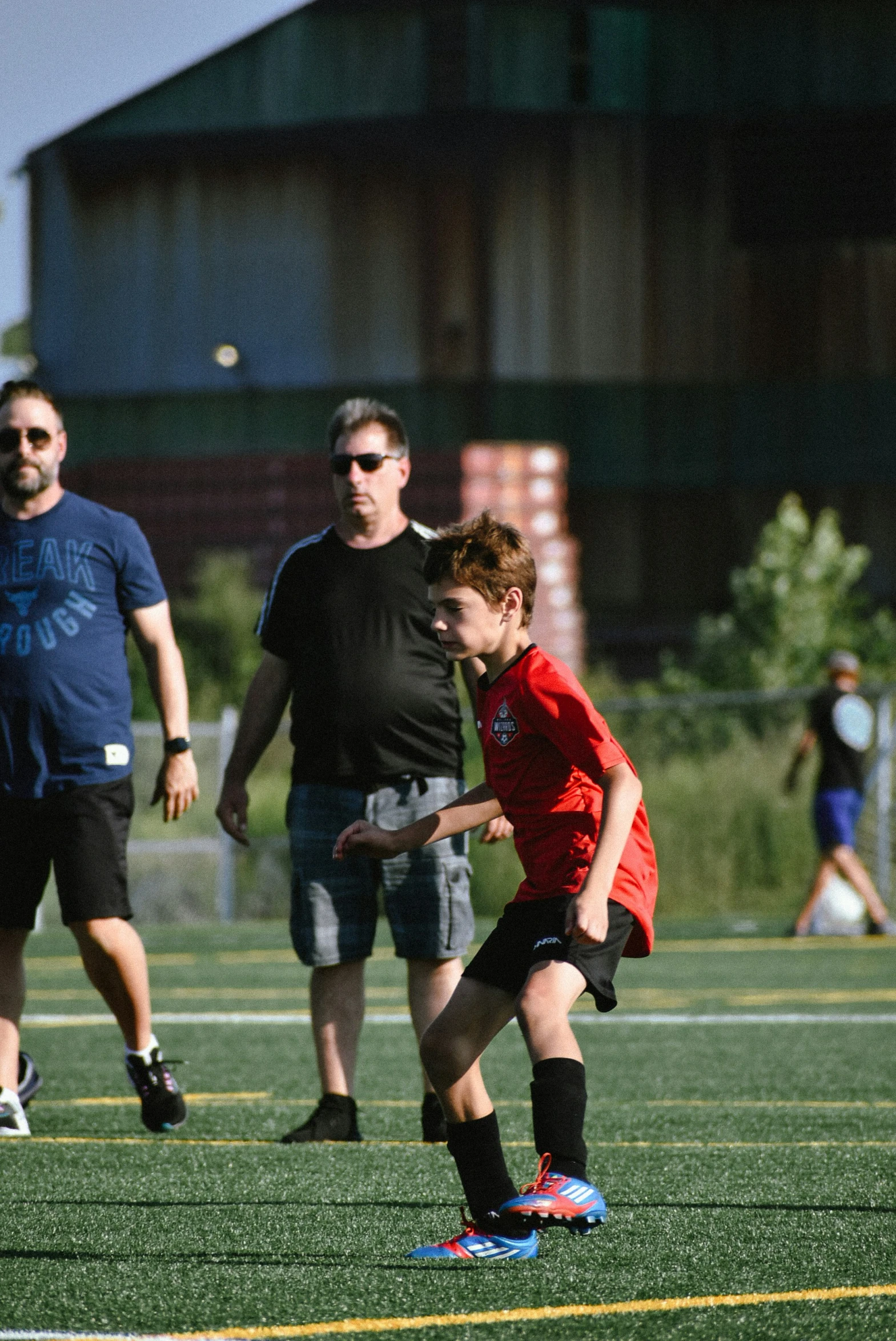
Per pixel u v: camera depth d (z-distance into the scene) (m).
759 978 43.06
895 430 119.69
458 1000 13.83
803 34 118.62
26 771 19.91
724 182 119.81
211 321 120.38
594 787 14.13
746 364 120.38
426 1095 20.34
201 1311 11.95
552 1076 13.04
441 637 14.26
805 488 120.31
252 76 119.06
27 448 19.89
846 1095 24.48
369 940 20.61
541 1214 12.62
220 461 112.38
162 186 120.75
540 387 118.69
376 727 20.27
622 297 119.12
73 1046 30.62
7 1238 14.52
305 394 119.38
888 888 64.69
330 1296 12.38
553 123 117.69
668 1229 14.87
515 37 117.12
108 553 20.33
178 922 67.31
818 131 119.12
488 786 15.16
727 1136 20.64
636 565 120.44
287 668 21.02
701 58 119.12
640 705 71.62
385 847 14.83
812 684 93.50
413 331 118.25
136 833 68.88
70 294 122.50
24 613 19.92
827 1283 12.78
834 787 54.44
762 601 99.12
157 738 70.00
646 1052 29.55
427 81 117.31
